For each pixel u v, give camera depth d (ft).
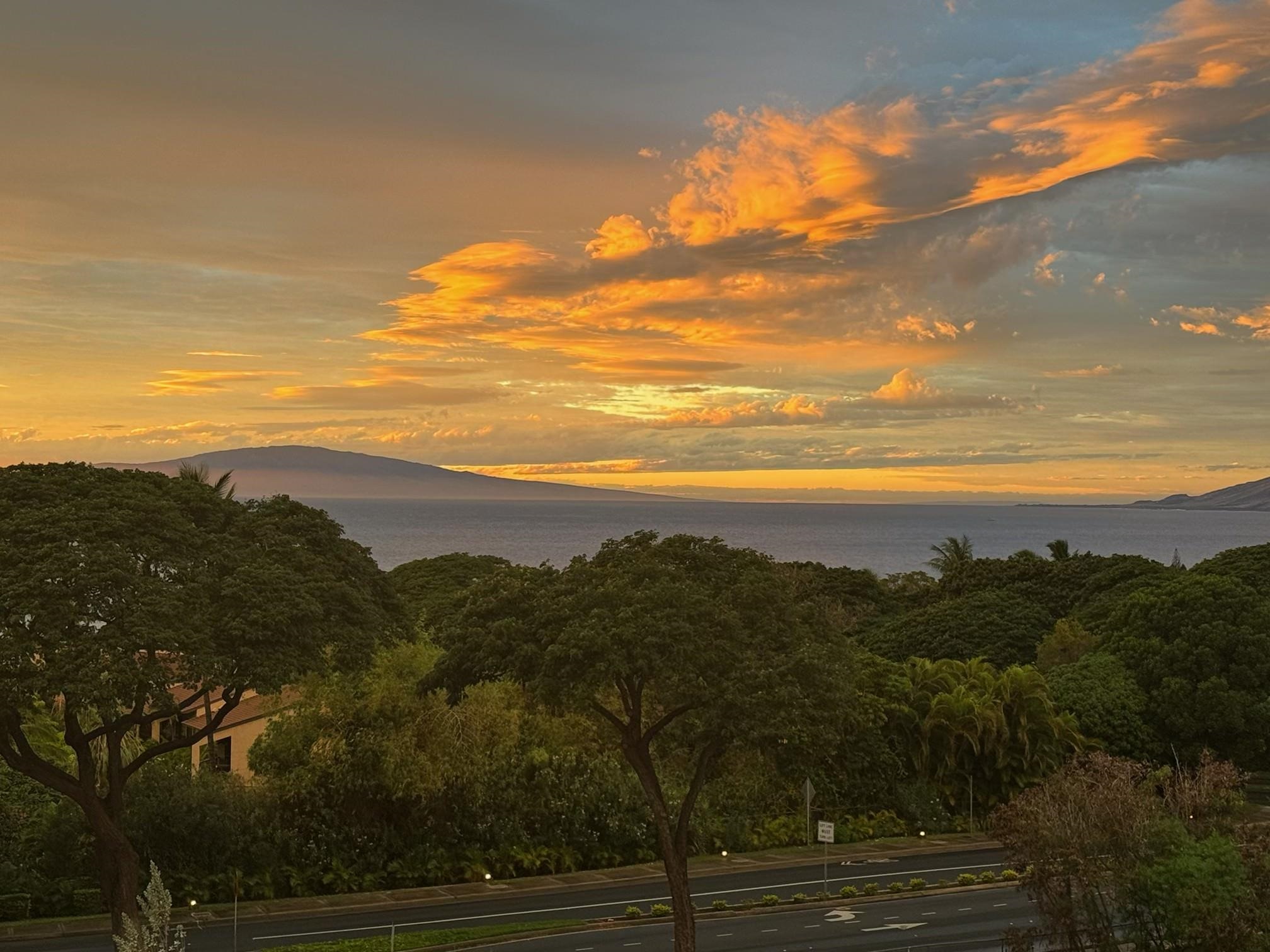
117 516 94.99
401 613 115.03
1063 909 75.10
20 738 97.19
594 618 91.91
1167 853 72.08
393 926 103.86
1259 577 236.84
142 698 97.81
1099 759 83.87
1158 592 202.18
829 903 120.98
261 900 120.37
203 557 98.63
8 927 105.91
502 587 99.86
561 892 126.21
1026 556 321.52
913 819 163.12
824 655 96.58
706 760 99.60
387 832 130.11
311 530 111.24
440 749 128.06
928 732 168.04
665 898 122.21
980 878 131.54
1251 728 181.57
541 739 141.59
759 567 103.96
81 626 89.10
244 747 165.78
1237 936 67.51
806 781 136.56
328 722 128.47
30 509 97.25
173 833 118.83
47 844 115.75
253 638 92.53
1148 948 72.74
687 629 91.91
